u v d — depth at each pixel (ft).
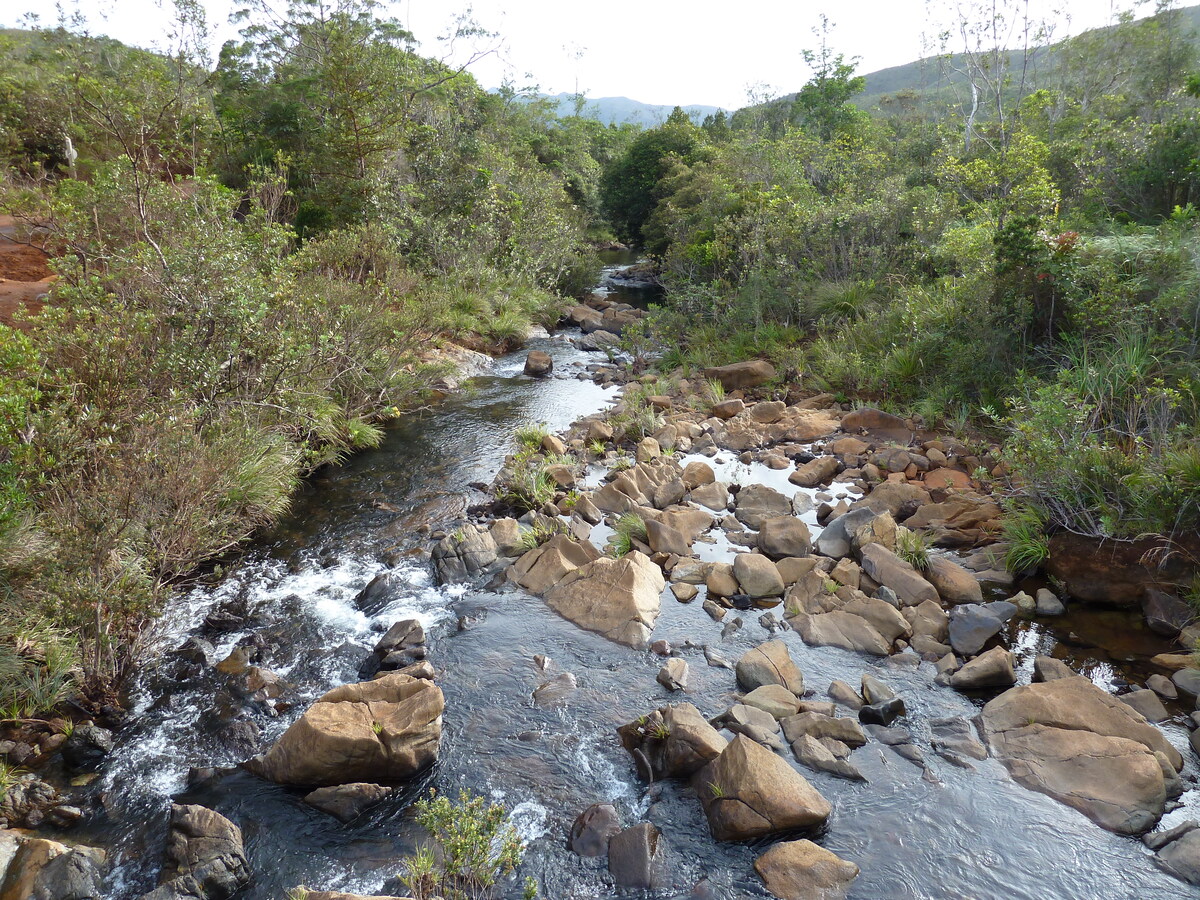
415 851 15.01
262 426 32.53
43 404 25.98
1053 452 25.02
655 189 121.08
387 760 16.53
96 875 14.15
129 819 15.64
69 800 16.06
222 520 25.20
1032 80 94.89
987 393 35.76
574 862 14.61
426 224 67.82
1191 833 14.34
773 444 38.01
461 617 23.16
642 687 19.81
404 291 51.88
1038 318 35.63
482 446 38.34
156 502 21.57
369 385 41.09
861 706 18.65
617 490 30.86
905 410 38.70
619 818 15.57
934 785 16.21
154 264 32.53
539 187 85.71
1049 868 14.20
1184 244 32.22
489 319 61.57
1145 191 48.85
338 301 42.63
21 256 49.60
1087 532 24.17
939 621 21.80
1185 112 54.95
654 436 38.60
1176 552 22.21
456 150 79.61
